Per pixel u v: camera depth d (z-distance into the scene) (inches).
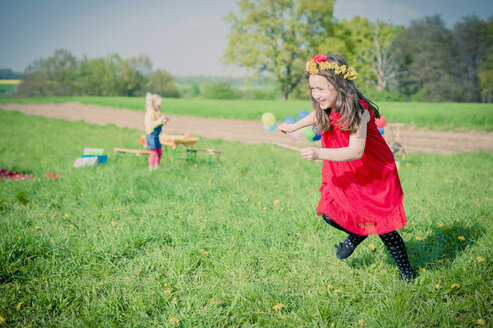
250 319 96.5
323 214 106.4
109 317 95.5
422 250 134.0
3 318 91.5
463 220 160.9
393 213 100.8
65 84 3735.2
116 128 783.7
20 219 169.3
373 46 2507.4
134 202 200.5
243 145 533.0
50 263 125.0
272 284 111.6
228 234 149.9
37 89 3720.5
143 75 3875.5
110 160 364.5
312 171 283.4
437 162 359.3
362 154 93.6
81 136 613.3
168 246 138.9
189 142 340.2
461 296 103.7
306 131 255.8
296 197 200.4
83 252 131.8
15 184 243.3
